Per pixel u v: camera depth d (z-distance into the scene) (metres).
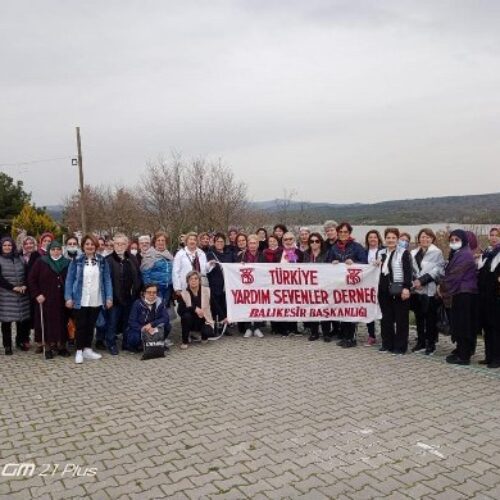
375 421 5.75
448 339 9.77
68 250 9.16
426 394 6.64
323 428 5.58
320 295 9.77
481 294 7.82
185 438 5.39
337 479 4.46
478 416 5.87
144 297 9.13
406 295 8.45
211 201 30.97
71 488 4.40
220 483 4.42
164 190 31.52
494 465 4.69
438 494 4.19
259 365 8.14
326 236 10.42
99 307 8.84
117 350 9.16
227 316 10.05
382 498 4.14
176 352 9.12
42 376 7.80
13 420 6.00
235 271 10.04
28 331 9.52
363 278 9.65
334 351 8.99
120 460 4.91
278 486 4.36
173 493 4.27
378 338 10.14
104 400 6.65
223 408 6.25
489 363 7.88
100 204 46.22
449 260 8.08
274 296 9.95
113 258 9.16
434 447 5.07
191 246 10.10
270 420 5.84
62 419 6.01
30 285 8.76
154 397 6.72
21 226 34.75
